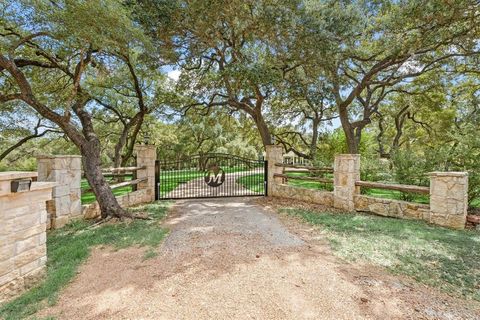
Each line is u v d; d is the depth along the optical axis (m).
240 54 7.76
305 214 5.58
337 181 6.23
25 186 2.64
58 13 4.11
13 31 5.12
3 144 13.27
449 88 12.83
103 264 3.07
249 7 6.71
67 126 5.38
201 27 6.75
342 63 9.96
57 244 3.77
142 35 5.07
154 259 3.19
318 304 2.26
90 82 9.59
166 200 7.55
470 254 3.29
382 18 8.24
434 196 4.73
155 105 10.55
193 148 25.12
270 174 8.09
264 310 2.18
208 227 4.65
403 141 20.22
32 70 7.13
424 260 3.13
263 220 5.16
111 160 22.42
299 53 7.32
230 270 2.88
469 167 5.46
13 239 2.59
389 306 2.23
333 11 6.82
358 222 4.89
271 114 15.20
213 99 11.52
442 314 2.13
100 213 5.59
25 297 2.37
